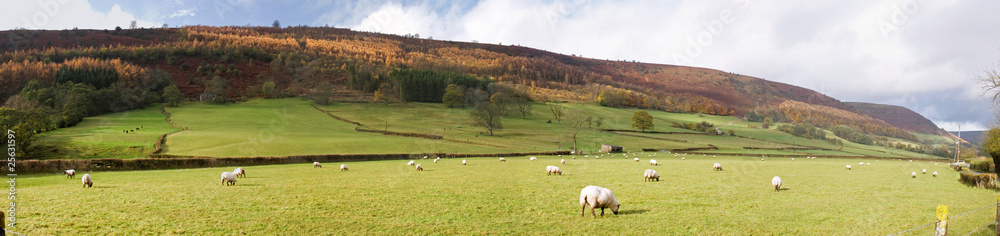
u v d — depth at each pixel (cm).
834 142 16738
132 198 2284
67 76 16988
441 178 3553
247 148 8144
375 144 9550
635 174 3941
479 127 14850
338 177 3675
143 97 16300
